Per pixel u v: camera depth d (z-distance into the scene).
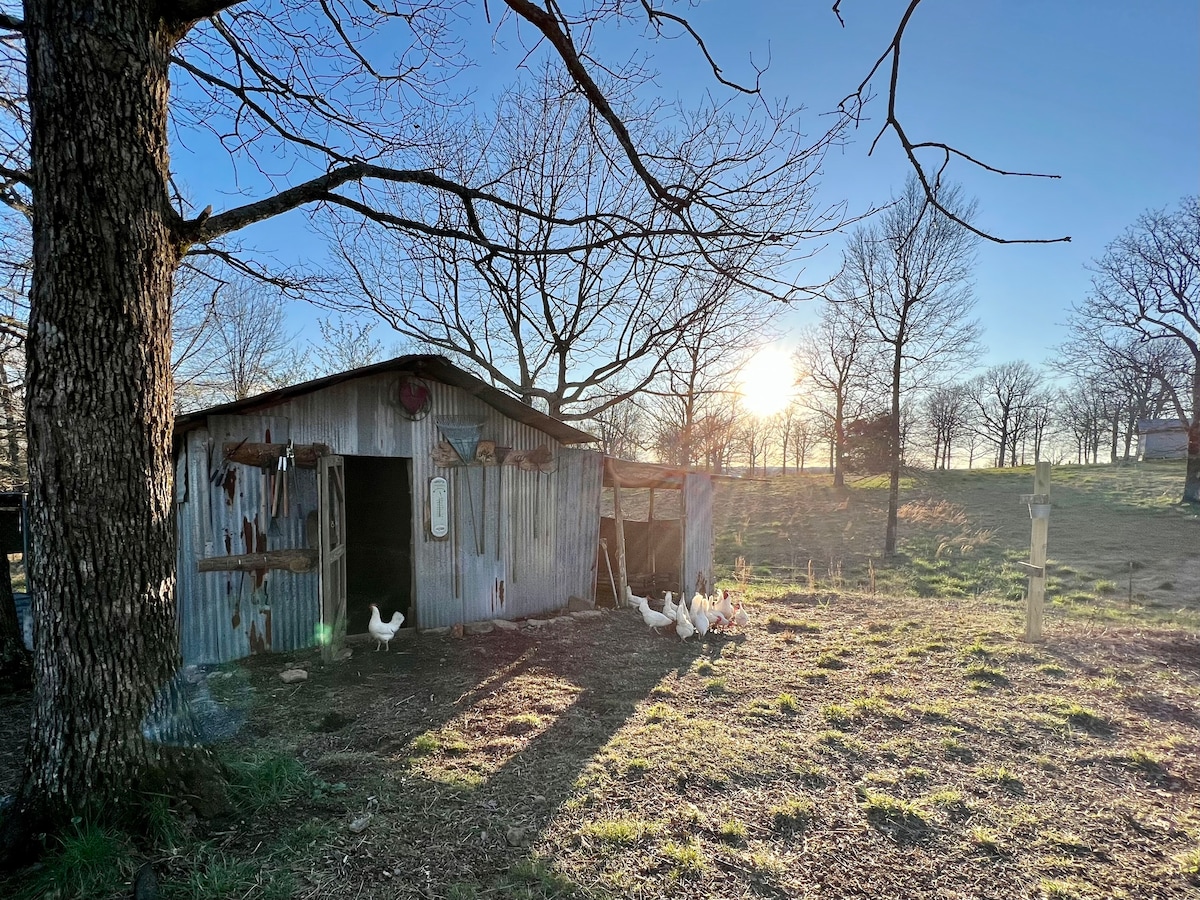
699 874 3.22
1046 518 7.90
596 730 5.06
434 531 8.41
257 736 4.86
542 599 9.67
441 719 5.26
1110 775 4.41
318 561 7.21
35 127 2.98
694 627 8.25
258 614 7.23
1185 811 3.95
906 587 13.88
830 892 3.12
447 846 3.40
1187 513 22.97
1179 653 7.31
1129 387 27.52
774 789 4.14
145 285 3.20
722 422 24.20
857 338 19.47
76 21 2.93
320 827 3.50
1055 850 3.52
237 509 7.08
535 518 9.55
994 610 10.19
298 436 7.39
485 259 5.15
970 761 4.62
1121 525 21.44
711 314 13.03
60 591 3.06
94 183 2.98
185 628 6.76
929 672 6.70
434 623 8.41
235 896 2.88
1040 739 5.00
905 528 22.80
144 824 3.16
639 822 3.67
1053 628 8.61
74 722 3.08
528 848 3.41
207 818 3.40
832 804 3.97
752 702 5.76
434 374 8.29
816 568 16.48
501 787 4.09
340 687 6.11
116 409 3.11
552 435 9.73
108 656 3.14
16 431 11.26
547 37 3.71
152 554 3.29
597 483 10.45
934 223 16.41
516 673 6.59
